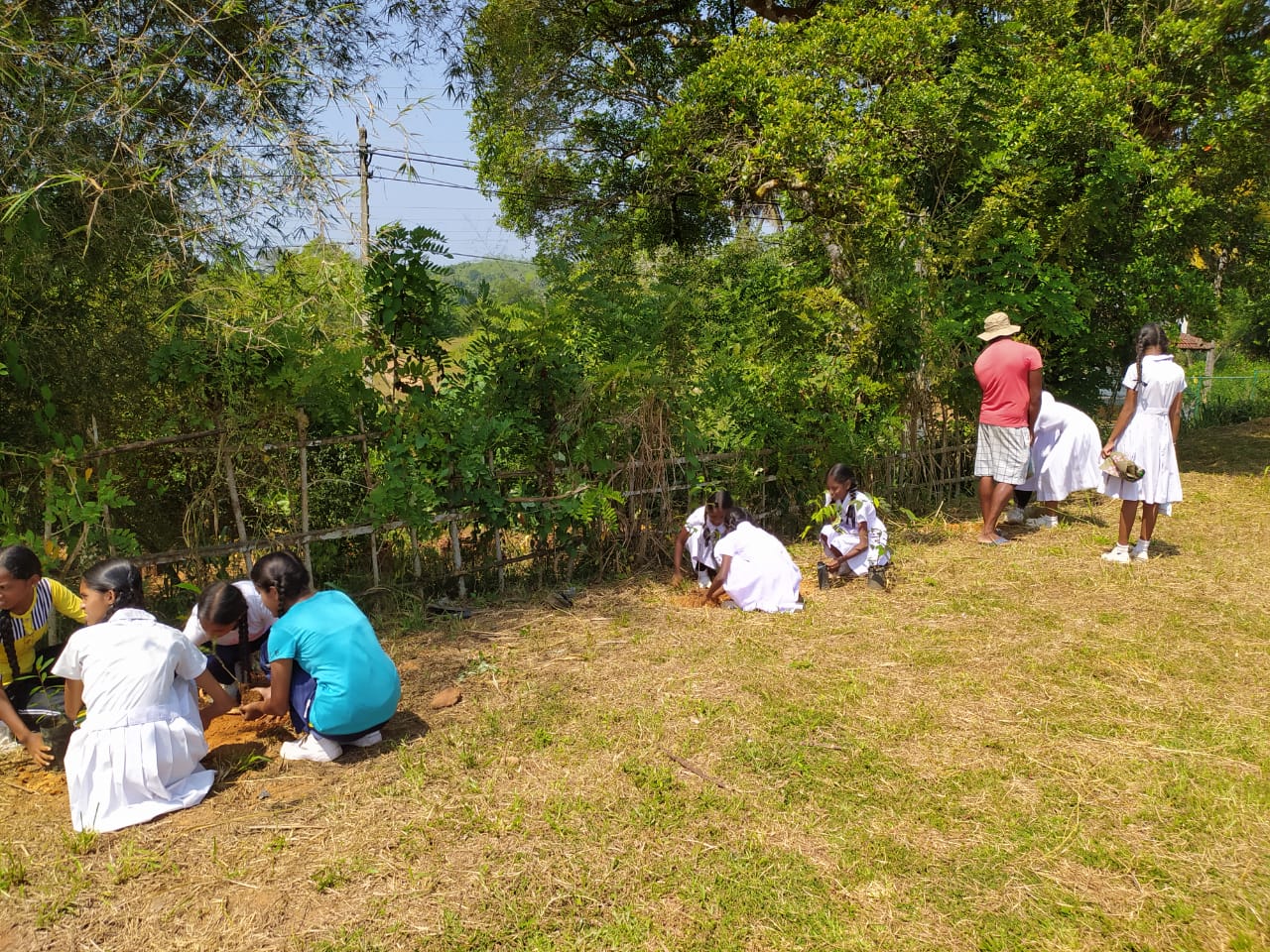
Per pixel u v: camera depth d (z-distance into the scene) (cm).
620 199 1498
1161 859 312
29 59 438
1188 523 796
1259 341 2597
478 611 577
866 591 614
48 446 477
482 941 273
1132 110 1003
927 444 866
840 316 796
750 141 972
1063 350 1010
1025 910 287
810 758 382
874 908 288
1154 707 430
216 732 423
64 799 362
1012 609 571
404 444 548
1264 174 1086
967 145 902
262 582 396
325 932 278
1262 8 1011
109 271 505
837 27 898
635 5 1391
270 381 507
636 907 288
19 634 399
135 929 280
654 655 497
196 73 505
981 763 379
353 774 376
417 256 562
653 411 644
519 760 383
